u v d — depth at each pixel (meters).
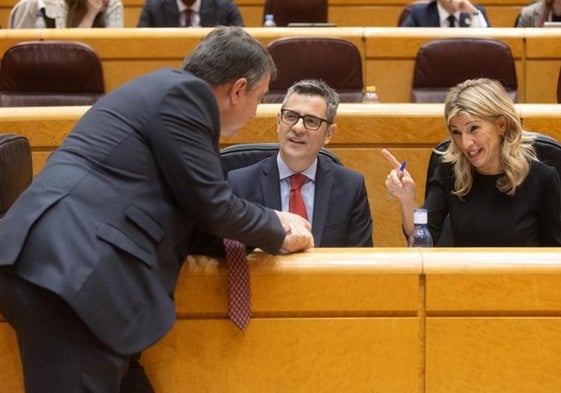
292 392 4.94
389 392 4.92
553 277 4.81
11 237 4.34
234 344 4.92
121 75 11.43
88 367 4.32
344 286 4.86
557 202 6.38
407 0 16.41
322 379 4.93
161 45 11.39
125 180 4.48
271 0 14.57
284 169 6.75
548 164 6.65
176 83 4.61
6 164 5.90
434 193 6.68
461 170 6.44
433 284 4.84
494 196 6.42
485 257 4.85
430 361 4.89
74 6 12.79
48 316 4.32
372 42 11.40
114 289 4.30
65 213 4.34
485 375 4.89
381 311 4.88
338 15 16.48
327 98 6.68
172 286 4.66
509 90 10.71
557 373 4.88
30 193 4.46
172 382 4.96
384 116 8.26
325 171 6.77
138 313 4.38
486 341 4.87
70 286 4.18
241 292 4.85
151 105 4.55
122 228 4.39
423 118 8.26
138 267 4.41
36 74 10.61
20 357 4.79
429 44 10.79
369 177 8.34
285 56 10.39
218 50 4.87
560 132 8.23
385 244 8.40
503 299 4.84
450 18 12.80
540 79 11.54
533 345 4.86
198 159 4.52
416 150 8.31
